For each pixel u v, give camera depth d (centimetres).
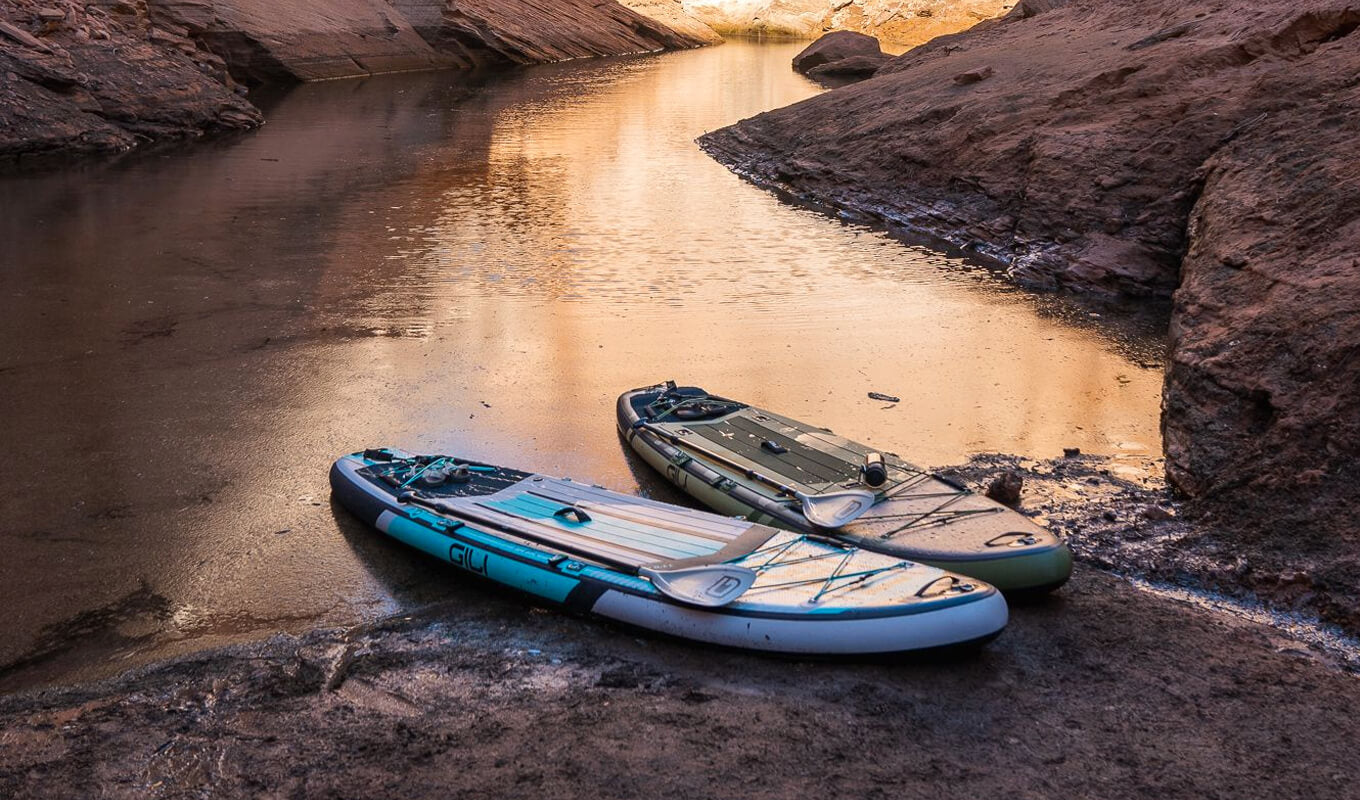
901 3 6481
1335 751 477
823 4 6925
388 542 683
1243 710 508
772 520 662
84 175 1862
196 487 751
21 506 715
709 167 2223
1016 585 591
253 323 1107
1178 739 483
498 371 992
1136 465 816
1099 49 1936
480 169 2072
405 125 2648
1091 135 1549
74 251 1362
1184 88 1545
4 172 1856
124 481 756
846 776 445
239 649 560
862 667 529
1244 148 1255
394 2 4381
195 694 516
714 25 7050
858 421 895
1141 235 1370
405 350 1041
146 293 1198
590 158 2261
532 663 542
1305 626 592
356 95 3253
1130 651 558
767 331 1140
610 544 608
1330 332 759
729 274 1381
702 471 730
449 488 704
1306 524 652
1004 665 540
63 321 1093
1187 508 718
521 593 603
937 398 955
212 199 1708
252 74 3378
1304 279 859
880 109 2148
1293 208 998
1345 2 1523
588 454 823
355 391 933
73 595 615
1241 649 564
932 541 610
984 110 1808
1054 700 511
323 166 2031
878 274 1407
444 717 490
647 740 468
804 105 2447
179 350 1021
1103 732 486
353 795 430
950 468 804
